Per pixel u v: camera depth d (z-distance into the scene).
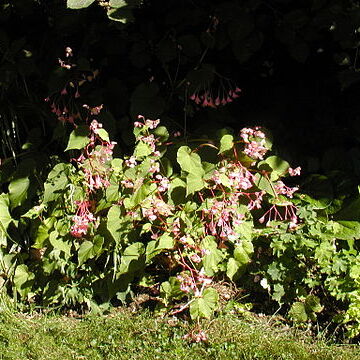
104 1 2.71
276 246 2.68
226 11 2.74
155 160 2.73
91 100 2.88
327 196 2.74
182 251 2.77
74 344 2.59
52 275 2.87
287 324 2.71
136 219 2.71
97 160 2.70
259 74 2.97
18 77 2.98
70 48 2.84
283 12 2.83
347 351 2.53
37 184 2.90
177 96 2.94
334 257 2.66
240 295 2.82
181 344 2.58
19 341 2.62
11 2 2.90
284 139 2.93
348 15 2.72
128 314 2.82
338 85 2.93
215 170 2.64
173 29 2.83
